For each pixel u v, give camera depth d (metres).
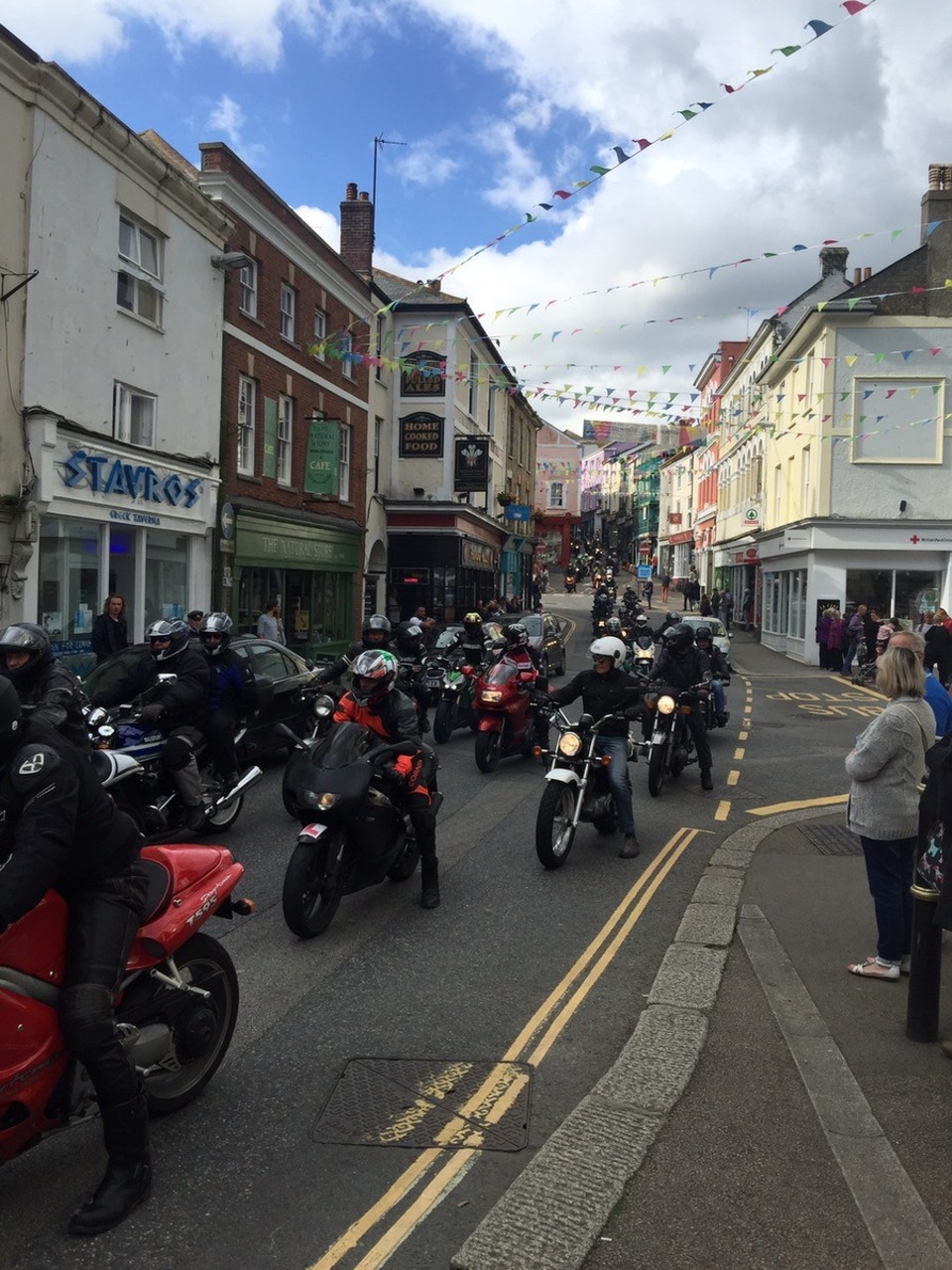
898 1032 4.70
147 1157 3.34
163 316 17.03
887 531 28.84
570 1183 3.42
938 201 29.05
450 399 32.78
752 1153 3.66
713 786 11.21
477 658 14.93
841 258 38.53
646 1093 4.07
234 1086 4.19
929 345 28.52
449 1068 4.38
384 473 32.47
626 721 8.17
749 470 41.81
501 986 5.33
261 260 20.95
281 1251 3.11
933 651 18.08
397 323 32.69
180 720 8.01
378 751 6.44
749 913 6.48
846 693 22.12
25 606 13.71
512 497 43.19
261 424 21.19
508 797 10.41
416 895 6.98
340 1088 4.18
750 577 43.34
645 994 5.24
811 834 8.71
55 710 3.52
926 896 4.56
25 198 13.48
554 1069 4.39
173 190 16.92
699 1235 3.17
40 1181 3.51
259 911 6.58
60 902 3.31
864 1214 3.26
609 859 7.98
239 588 20.44
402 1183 3.48
